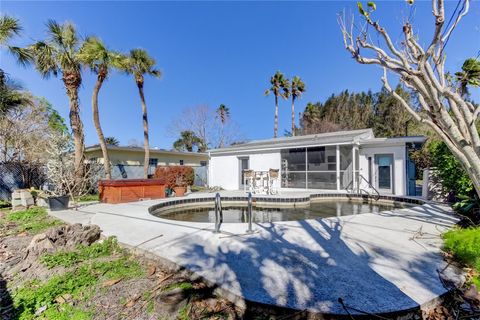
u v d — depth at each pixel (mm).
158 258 3354
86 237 4055
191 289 2537
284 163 13891
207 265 2988
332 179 12461
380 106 27844
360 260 3105
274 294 2295
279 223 5188
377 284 2477
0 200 9906
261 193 12133
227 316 2123
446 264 2969
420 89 2488
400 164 10719
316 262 3055
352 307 2088
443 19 2131
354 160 11352
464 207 5707
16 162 10508
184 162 19672
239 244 3795
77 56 9656
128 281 2787
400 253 3344
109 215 6387
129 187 9609
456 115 2529
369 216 5789
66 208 7566
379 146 11344
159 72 13562
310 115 31688
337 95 32344
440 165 7516
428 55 2283
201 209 9477
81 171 9539
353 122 28703
